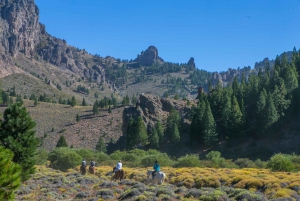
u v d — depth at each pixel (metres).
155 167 26.94
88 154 62.41
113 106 187.12
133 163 56.81
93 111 162.75
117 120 147.38
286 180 24.45
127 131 89.12
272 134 79.81
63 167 50.78
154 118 101.19
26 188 24.94
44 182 29.52
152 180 26.19
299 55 126.19
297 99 87.25
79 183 29.61
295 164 44.09
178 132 85.25
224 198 18.44
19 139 25.05
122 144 97.12
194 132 83.69
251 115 88.75
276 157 40.38
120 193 23.42
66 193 24.80
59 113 175.38
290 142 73.69
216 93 100.81
